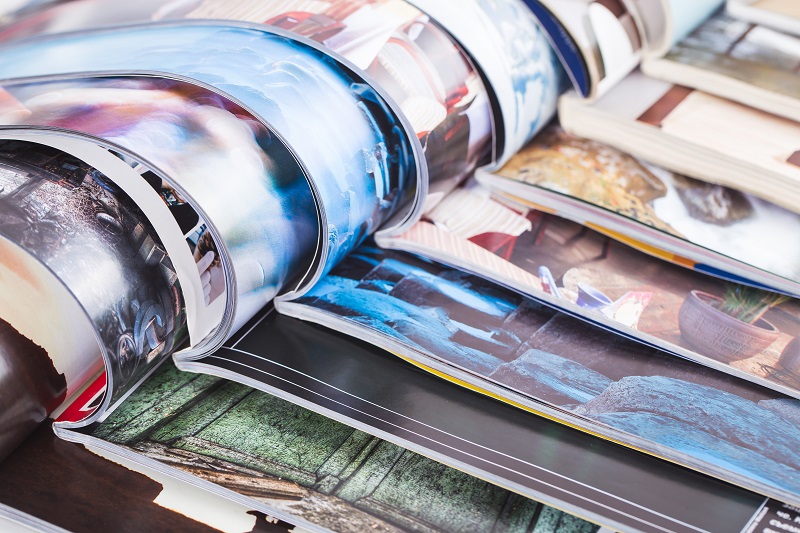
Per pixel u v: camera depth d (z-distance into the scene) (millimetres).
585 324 646
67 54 620
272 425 593
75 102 570
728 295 673
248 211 546
